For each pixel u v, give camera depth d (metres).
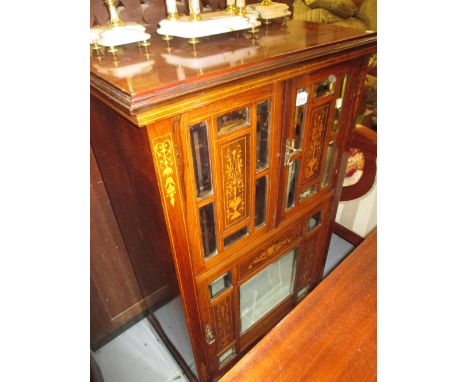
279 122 0.82
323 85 0.89
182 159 0.66
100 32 0.74
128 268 1.40
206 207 0.80
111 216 1.23
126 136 0.68
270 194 0.93
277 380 0.46
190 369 1.32
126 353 1.45
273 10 0.93
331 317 0.52
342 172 1.19
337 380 0.46
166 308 1.31
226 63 0.65
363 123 1.67
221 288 1.03
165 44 0.79
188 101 0.59
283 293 1.39
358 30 0.92
